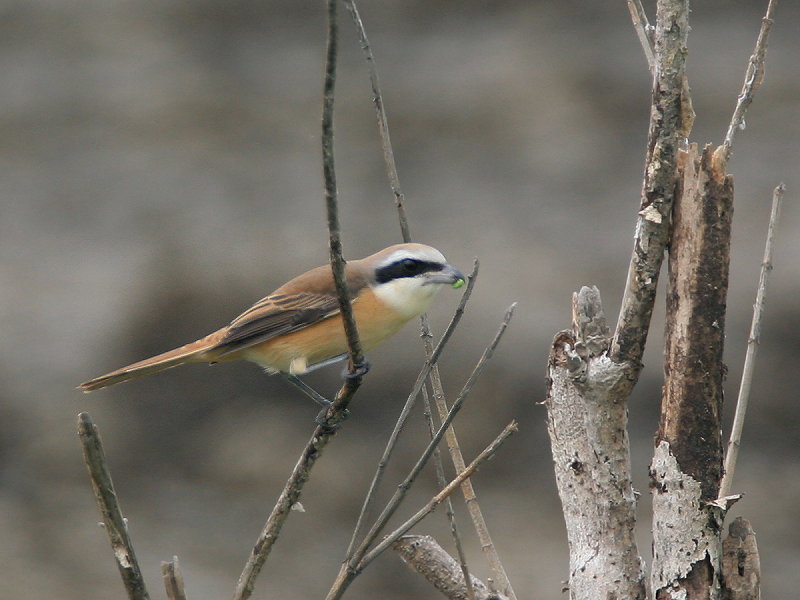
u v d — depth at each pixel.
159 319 16.98
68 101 25.59
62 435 16.27
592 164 22.08
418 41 26.42
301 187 22.11
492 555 5.53
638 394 15.16
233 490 15.20
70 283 19.48
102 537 14.27
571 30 26.00
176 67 26.50
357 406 15.91
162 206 21.61
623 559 4.80
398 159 22.98
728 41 24.33
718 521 4.54
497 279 18.06
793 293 16.62
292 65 26.25
